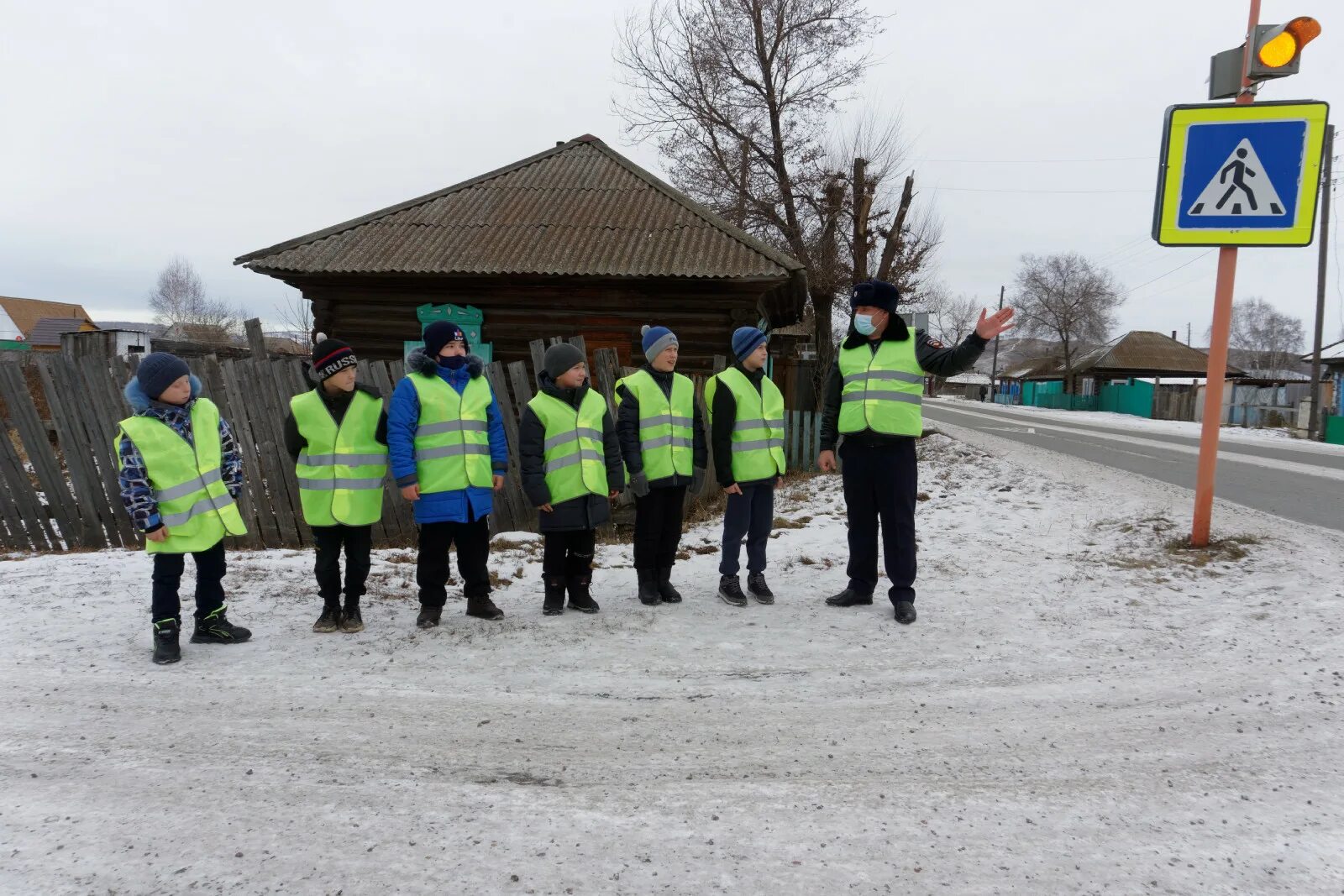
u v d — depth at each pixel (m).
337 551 4.43
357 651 4.11
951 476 9.39
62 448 7.06
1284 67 5.14
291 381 7.07
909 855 2.32
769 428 5.04
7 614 4.68
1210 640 4.11
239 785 2.74
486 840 2.40
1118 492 7.86
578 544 4.78
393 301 10.50
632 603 5.04
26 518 7.20
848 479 4.80
